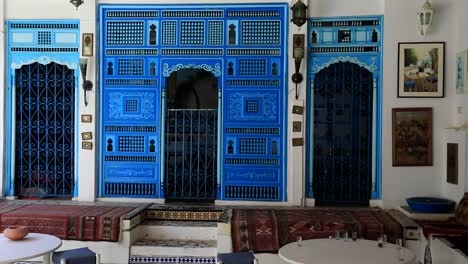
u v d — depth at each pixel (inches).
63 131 261.7
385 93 241.9
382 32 243.4
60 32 259.3
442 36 237.8
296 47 244.8
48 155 263.1
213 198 257.4
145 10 255.4
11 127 261.9
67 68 261.6
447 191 234.5
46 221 211.0
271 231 201.8
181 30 254.4
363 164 249.0
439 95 238.2
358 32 246.1
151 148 257.1
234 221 205.2
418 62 239.5
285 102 250.1
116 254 209.2
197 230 224.4
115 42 256.4
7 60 261.6
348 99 249.3
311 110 248.2
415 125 240.2
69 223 209.9
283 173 250.8
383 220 208.7
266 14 250.4
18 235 157.4
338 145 250.1
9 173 262.4
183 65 254.5
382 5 243.6
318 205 250.5
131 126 257.1
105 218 209.0
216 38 253.1
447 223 205.5
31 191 264.4
